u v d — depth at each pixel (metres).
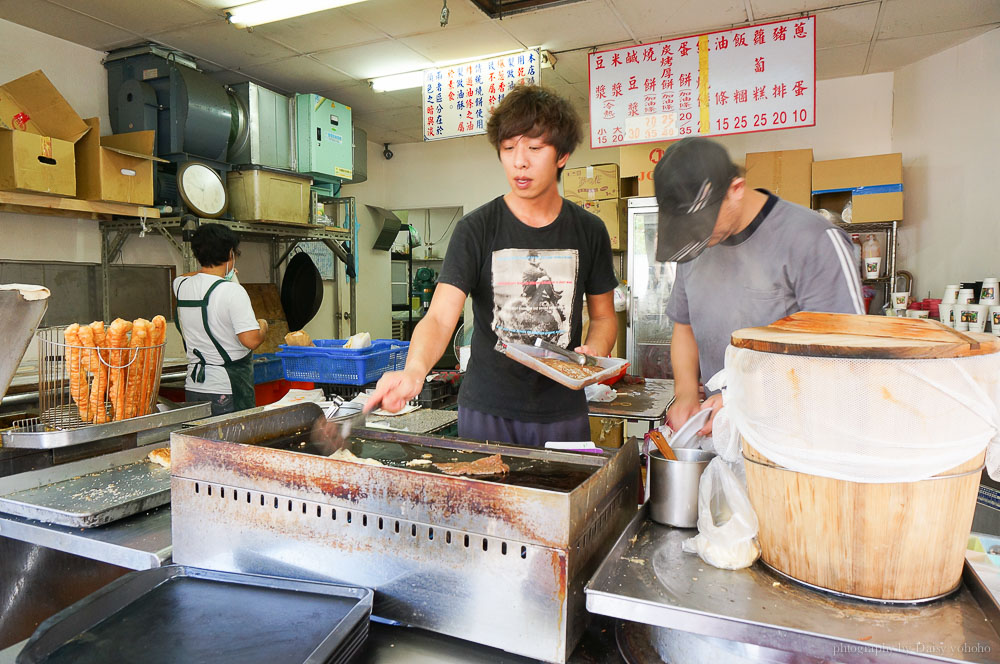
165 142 3.88
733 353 0.82
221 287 2.76
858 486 0.71
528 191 1.52
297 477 0.92
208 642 0.78
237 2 3.27
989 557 0.99
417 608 0.85
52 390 1.75
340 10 3.47
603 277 1.78
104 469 1.43
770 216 1.30
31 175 3.00
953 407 0.68
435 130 4.30
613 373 1.44
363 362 2.78
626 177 4.75
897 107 4.47
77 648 0.77
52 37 3.72
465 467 1.14
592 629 0.91
